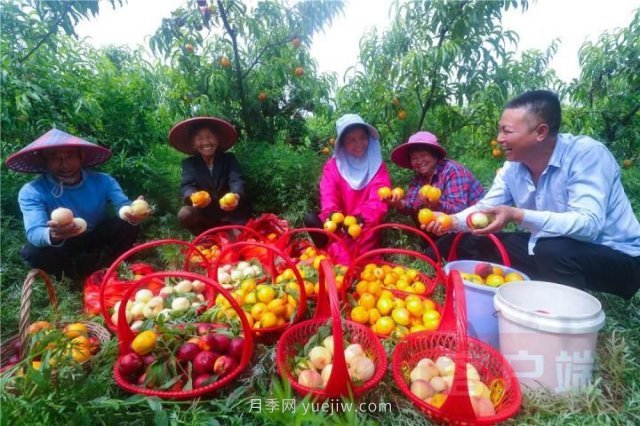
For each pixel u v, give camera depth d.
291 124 5.15
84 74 4.22
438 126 4.80
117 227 3.23
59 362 1.68
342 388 1.56
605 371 1.95
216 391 1.80
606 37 4.67
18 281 2.97
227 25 4.04
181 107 4.39
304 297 2.17
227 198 3.36
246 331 1.76
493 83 4.09
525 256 2.73
